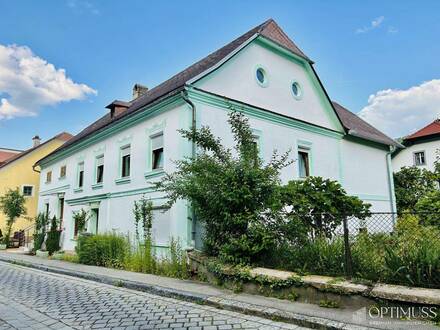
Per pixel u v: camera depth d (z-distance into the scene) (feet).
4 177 96.89
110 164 51.19
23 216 89.92
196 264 29.81
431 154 95.76
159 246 38.06
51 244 57.00
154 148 42.24
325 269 20.93
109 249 40.93
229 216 25.80
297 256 22.84
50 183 75.61
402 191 71.05
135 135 45.85
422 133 97.04
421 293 15.92
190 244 33.86
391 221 29.89
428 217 26.22
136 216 40.52
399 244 20.79
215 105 39.04
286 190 27.96
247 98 42.83
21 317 19.06
